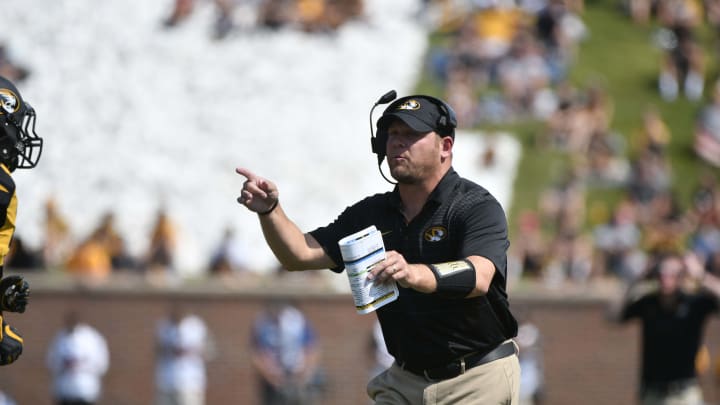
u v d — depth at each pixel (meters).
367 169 97.56
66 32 123.88
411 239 18.05
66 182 97.44
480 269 16.92
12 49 121.19
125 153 102.50
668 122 100.69
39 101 112.62
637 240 77.06
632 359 61.31
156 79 114.88
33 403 63.12
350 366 61.69
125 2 127.75
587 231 80.94
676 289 37.62
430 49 113.25
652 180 84.31
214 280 64.12
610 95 104.81
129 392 62.94
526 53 102.81
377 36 117.69
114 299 63.56
